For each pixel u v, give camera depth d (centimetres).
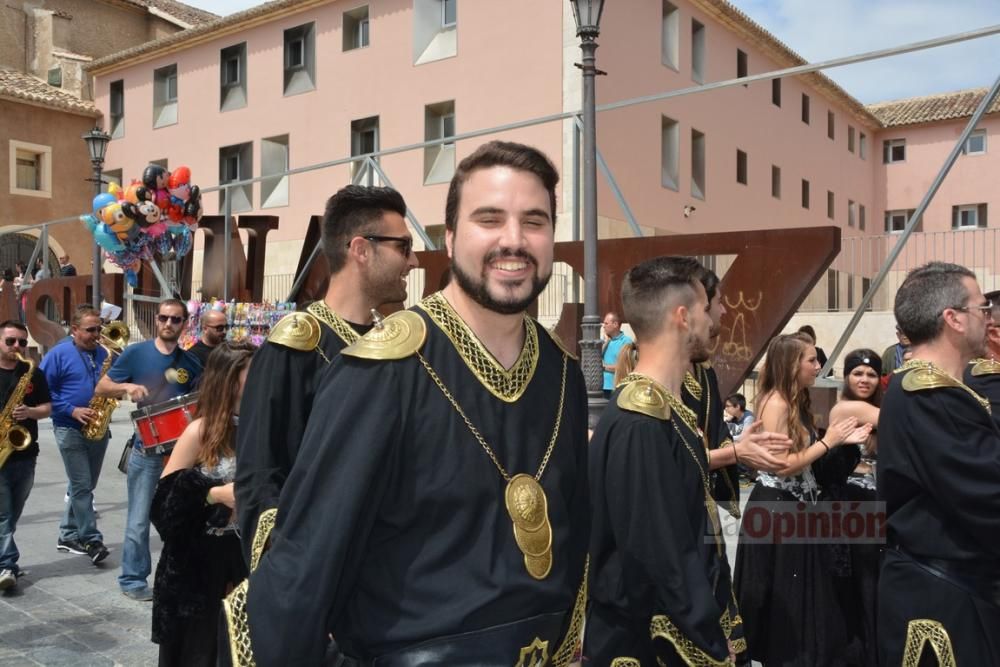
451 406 158
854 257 1225
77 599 515
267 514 212
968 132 623
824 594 330
